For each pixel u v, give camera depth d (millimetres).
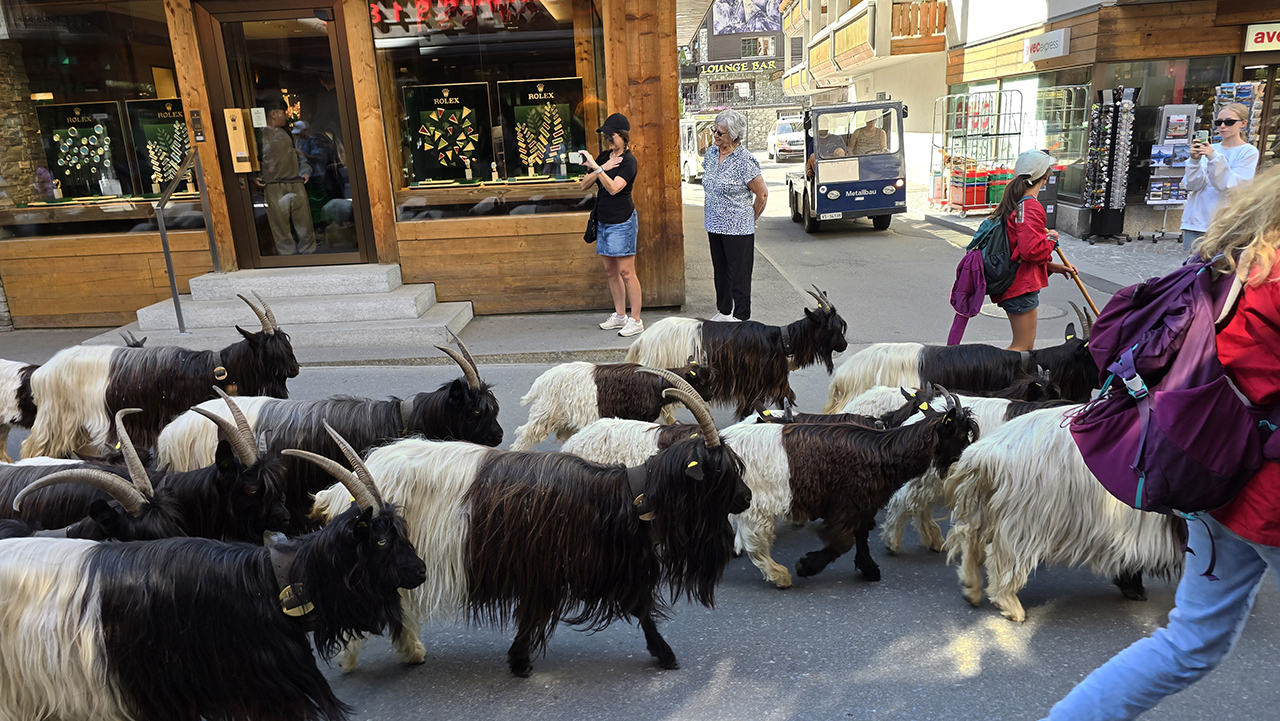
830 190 14453
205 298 7883
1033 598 3486
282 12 7762
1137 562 3125
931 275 10383
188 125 7934
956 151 16578
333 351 7176
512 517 2828
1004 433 3311
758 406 5039
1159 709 2682
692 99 55719
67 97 8164
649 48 7715
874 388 4398
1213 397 1938
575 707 2848
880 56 19047
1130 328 2170
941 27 18719
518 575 2850
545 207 8250
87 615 2250
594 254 8273
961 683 2896
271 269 8344
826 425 3566
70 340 8008
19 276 8422
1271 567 1964
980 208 15609
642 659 3141
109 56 8055
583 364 4703
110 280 8383
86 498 3158
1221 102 11617
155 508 2766
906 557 3928
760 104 54344
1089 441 2244
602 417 4551
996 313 8180
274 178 8211
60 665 2238
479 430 3717
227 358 4582
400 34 7891
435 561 2896
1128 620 3279
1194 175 6715
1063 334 7250
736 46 56219
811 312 5094
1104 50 11883
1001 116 15422
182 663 2307
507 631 3395
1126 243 11758
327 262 8445
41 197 8406
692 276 10406
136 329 7641
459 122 8117
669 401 4613
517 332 7664
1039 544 3189
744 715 2768
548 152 8180
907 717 2723
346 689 2996
